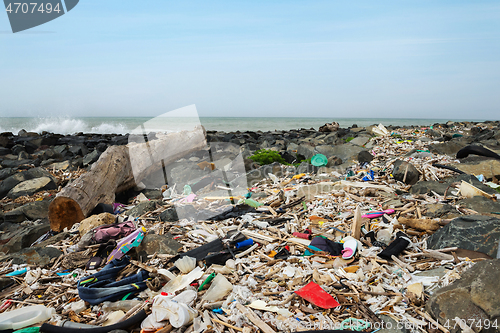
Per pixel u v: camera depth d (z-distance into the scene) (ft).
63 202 15.34
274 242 12.17
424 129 47.65
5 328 8.23
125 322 8.17
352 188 17.57
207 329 7.99
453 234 10.71
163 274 9.99
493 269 7.85
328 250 11.18
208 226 13.84
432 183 17.34
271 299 8.95
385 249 10.83
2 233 17.17
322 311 8.39
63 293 10.08
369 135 43.19
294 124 152.97
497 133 34.12
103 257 11.91
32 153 40.45
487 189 16.02
